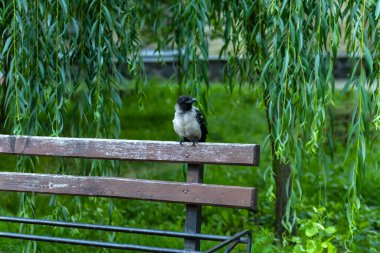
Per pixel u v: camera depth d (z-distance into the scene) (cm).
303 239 1129
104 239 1260
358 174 820
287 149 898
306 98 863
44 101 965
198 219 800
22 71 952
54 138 858
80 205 1048
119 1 1018
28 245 994
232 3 1066
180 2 1052
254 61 1053
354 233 882
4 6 963
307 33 931
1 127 1074
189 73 1015
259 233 1336
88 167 1056
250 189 758
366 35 838
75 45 960
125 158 824
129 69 1016
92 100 995
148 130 2525
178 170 1994
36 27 960
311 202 1543
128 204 1596
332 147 911
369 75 854
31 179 857
